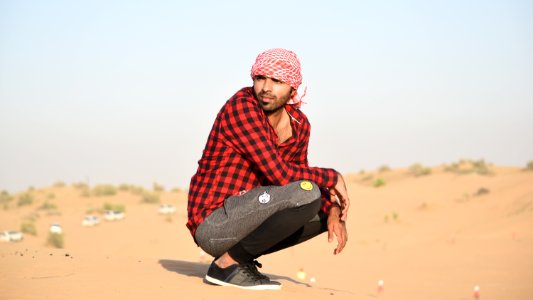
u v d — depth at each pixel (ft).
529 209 90.79
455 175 138.21
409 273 61.67
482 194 112.68
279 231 13.28
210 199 13.85
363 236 92.94
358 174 184.96
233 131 13.43
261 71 13.05
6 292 12.67
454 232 87.56
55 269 16.08
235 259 13.96
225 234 13.51
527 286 52.90
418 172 161.07
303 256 78.54
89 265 17.10
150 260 19.83
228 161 13.76
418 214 105.60
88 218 104.88
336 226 13.88
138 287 13.61
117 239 93.61
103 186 159.94
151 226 103.19
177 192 164.76
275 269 66.44
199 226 13.82
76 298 12.37
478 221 93.50
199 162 14.29
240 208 13.35
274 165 13.28
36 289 13.07
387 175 170.09
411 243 85.61
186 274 16.44
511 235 78.43
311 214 13.19
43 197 150.41
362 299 15.46
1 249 22.16
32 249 22.58
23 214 122.62
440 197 116.98
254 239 13.51
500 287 52.90
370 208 114.42
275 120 13.89
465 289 52.39
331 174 13.75
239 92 13.80
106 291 13.08
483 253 70.54
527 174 122.72
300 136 14.21
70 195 152.87
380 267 66.69
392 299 42.57
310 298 14.05
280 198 13.10
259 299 13.19
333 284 55.98
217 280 14.17
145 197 147.95
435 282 56.24
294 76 13.21
